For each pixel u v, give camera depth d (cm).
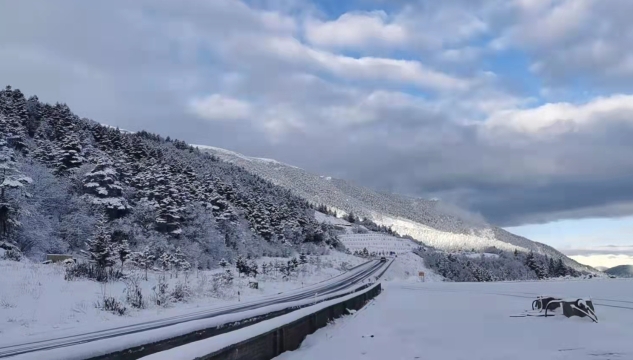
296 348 1084
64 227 5131
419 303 2494
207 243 7056
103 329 1641
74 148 6838
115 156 8719
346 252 15862
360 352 1003
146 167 7975
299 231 12888
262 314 1471
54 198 5356
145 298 2512
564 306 1546
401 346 1068
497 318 1619
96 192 6022
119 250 3994
